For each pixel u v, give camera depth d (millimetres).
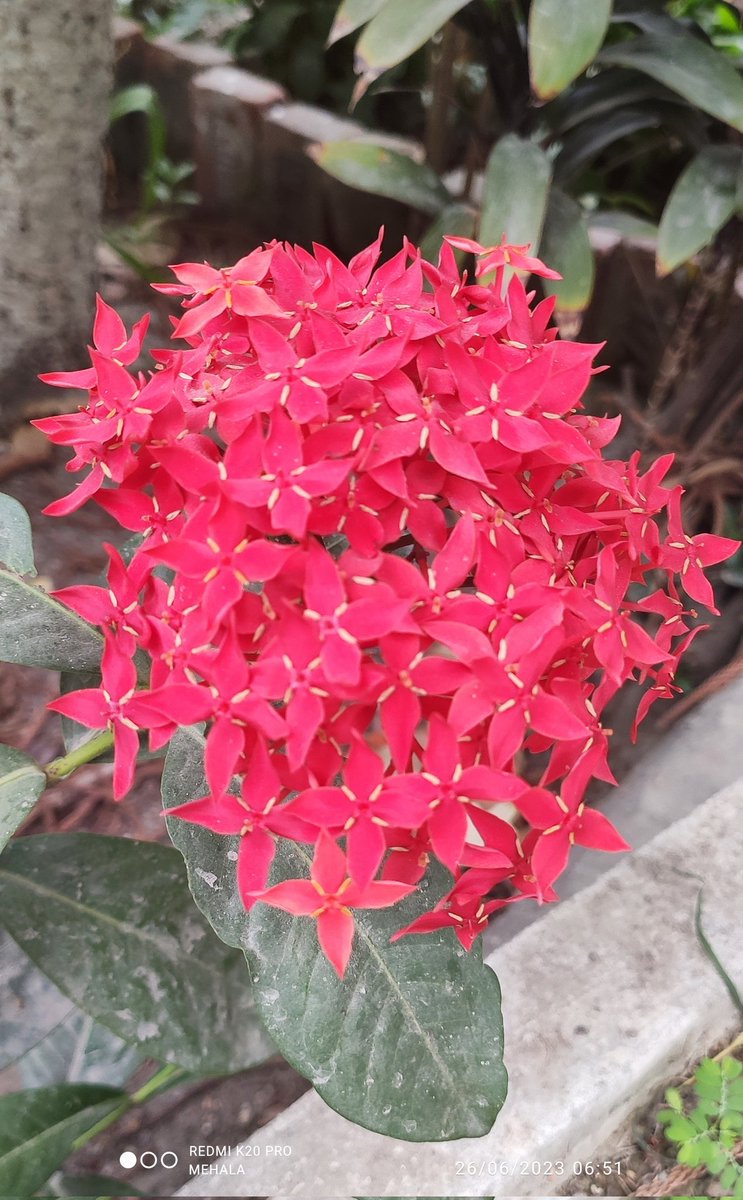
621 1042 399
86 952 341
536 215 435
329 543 306
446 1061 284
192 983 347
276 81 1002
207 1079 476
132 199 1003
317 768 247
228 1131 460
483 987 293
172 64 949
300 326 270
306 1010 279
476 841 430
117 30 959
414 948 293
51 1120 346
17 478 683
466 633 243
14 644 311
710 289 577
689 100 448
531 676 247
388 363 257
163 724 261
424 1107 281
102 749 310
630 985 415
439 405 264
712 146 495
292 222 926
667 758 576
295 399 249
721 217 474
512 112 511
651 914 438
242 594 246
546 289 487
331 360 252
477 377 262
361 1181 366
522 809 257
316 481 241
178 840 283
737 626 669
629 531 278
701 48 447
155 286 309
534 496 271
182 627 252
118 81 981
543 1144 373
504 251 308
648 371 816
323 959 283
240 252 944
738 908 441
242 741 243
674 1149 414
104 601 272
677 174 813
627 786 564
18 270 627
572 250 483
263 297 266
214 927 279
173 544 243
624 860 461
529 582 257
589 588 275
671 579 302
